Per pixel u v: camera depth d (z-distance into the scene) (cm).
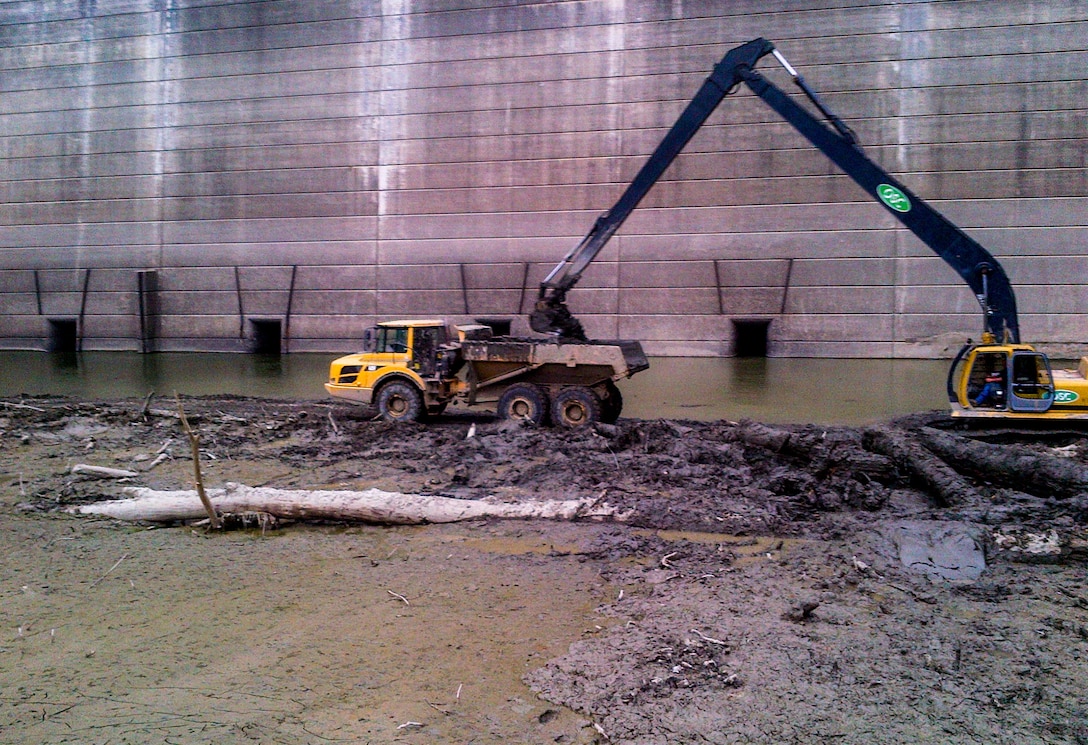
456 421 1441
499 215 2733
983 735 414
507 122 2722
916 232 1345
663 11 2605
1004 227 2395
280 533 791
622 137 2638
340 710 445
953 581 630
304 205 2888
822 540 738
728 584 626
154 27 2997
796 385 1984
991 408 1257
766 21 2547
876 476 945
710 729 422
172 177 2991
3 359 2809
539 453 1110
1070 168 2353
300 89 2880
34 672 493
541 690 466
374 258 2834
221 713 440
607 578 650
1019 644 515
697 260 2605
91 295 3052
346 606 596
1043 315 2366
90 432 1247
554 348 1308
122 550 729
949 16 2438
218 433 1250
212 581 650
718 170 2581
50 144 3069
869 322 2491
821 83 2523
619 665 493
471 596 614
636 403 1720
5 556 711
